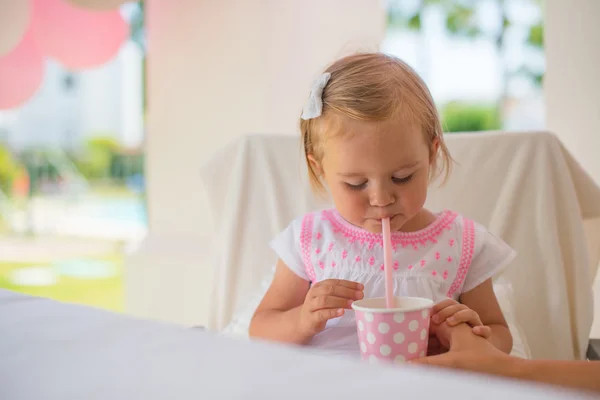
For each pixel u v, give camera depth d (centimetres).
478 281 118
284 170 156
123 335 49
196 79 274
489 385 33
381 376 35
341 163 102
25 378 39
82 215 855
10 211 845
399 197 102
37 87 394
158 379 36
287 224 154
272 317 117
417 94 108
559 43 236
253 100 272
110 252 629
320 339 113
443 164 133
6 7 311
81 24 342
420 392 32
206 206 264
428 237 119
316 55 283
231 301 155
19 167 887
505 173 143
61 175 906
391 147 100
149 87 283
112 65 896
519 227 142
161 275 239
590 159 234
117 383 36
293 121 281
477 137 146
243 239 157
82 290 431
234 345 44
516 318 138
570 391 36
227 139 272
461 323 96
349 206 104
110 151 934
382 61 114
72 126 917
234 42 272
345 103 103
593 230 147
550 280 138
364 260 117
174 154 275
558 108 238
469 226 122
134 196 923
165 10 279
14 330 51
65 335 49
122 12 351
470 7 724
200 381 36
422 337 85
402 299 93
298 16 278
